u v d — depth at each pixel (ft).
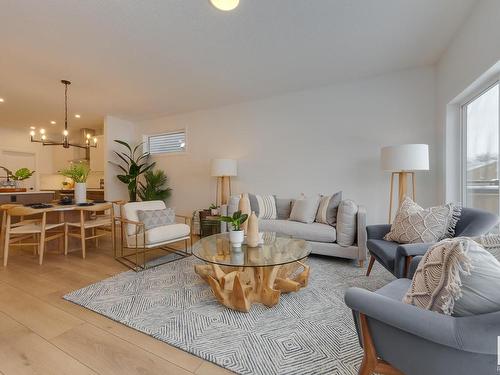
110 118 17.39
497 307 2.54
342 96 12.23
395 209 11.35
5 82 11.38
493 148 7.29
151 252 11.56
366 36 8.22
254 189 14.57
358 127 11.94
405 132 11.05
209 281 6.94
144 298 7.00
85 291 7.41
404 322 2.83
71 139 22.80
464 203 9.07
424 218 7.02
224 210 12.56
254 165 14.55
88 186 20.97
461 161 9.18
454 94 8.56
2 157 20.97
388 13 7.09
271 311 6.31
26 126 20.31
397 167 8.83
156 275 8.72
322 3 6.63
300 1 6.55
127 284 7.95
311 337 5.26
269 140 14.08
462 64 7.84
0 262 10.08
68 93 12.80
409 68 10.82
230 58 9.57
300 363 4.51
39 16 6.96
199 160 16.47
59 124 19.65
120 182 17.94
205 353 4.76
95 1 6.44
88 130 21.20
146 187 17.30
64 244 11.62
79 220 12.44
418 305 3.08
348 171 12.19
